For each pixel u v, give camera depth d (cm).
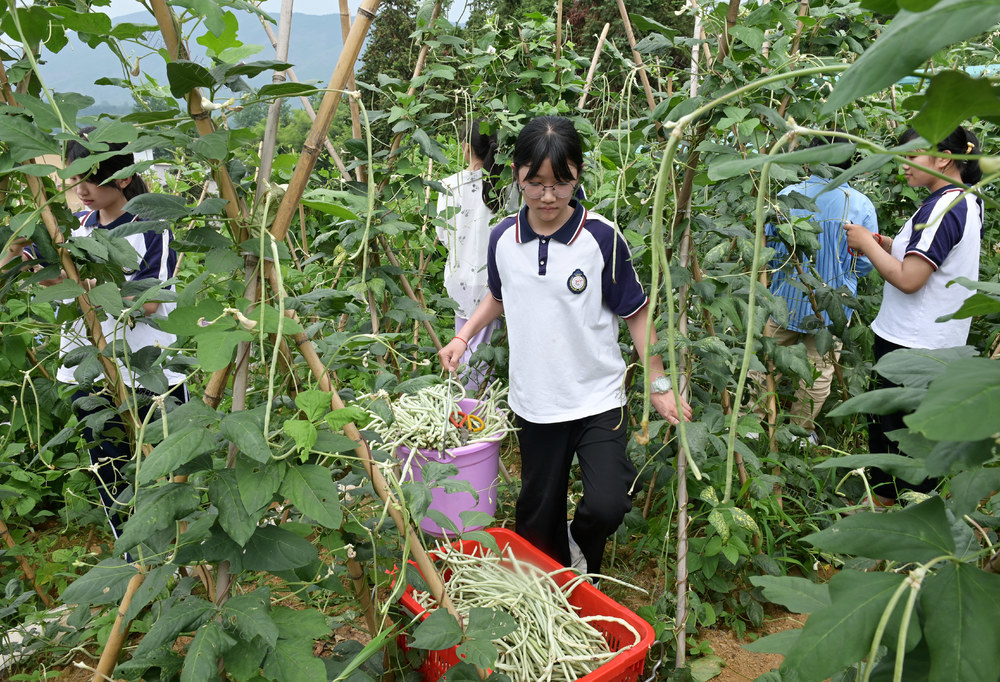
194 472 129
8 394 245
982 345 367
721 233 252
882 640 82
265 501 121
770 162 78
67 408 244
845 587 85
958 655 76
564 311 228
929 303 289
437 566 243
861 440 366
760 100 255
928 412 68
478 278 377
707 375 262
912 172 293
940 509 89
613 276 213
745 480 270
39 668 243
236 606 127
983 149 420
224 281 145
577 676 198
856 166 80
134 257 162
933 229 276
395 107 302
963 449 81
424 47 333
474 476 256
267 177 142
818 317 318
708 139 246
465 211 374
